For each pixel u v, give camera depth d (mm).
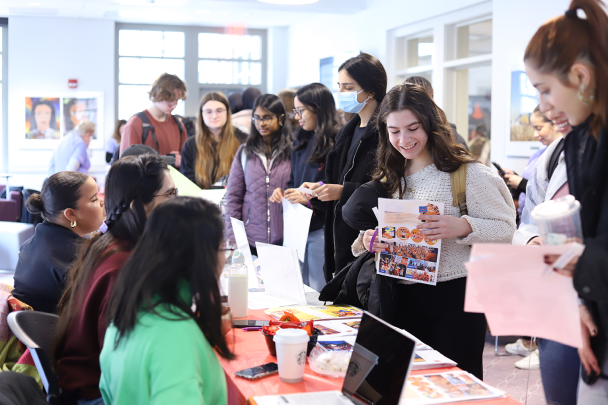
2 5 9875
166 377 1120
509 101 5469
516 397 3031
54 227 2115
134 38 11734
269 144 3641
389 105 1937
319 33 10219
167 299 1208
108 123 11531
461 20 6457
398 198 2088
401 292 2039
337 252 2629
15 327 1626
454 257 1958
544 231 1238
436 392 1361
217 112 4141
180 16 11023
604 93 1160
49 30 11133
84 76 11352
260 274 2703
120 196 1631
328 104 3203
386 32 7777
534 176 1787
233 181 3727
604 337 1214
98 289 1568
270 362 1588
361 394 1305
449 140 1963
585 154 1238
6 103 11305
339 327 1883
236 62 12266
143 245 1239
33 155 11344
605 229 1187
